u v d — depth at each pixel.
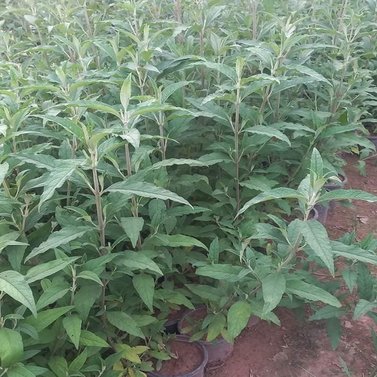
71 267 2.11
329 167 3.20
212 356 2.84
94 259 2.20
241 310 2.37
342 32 4.57
